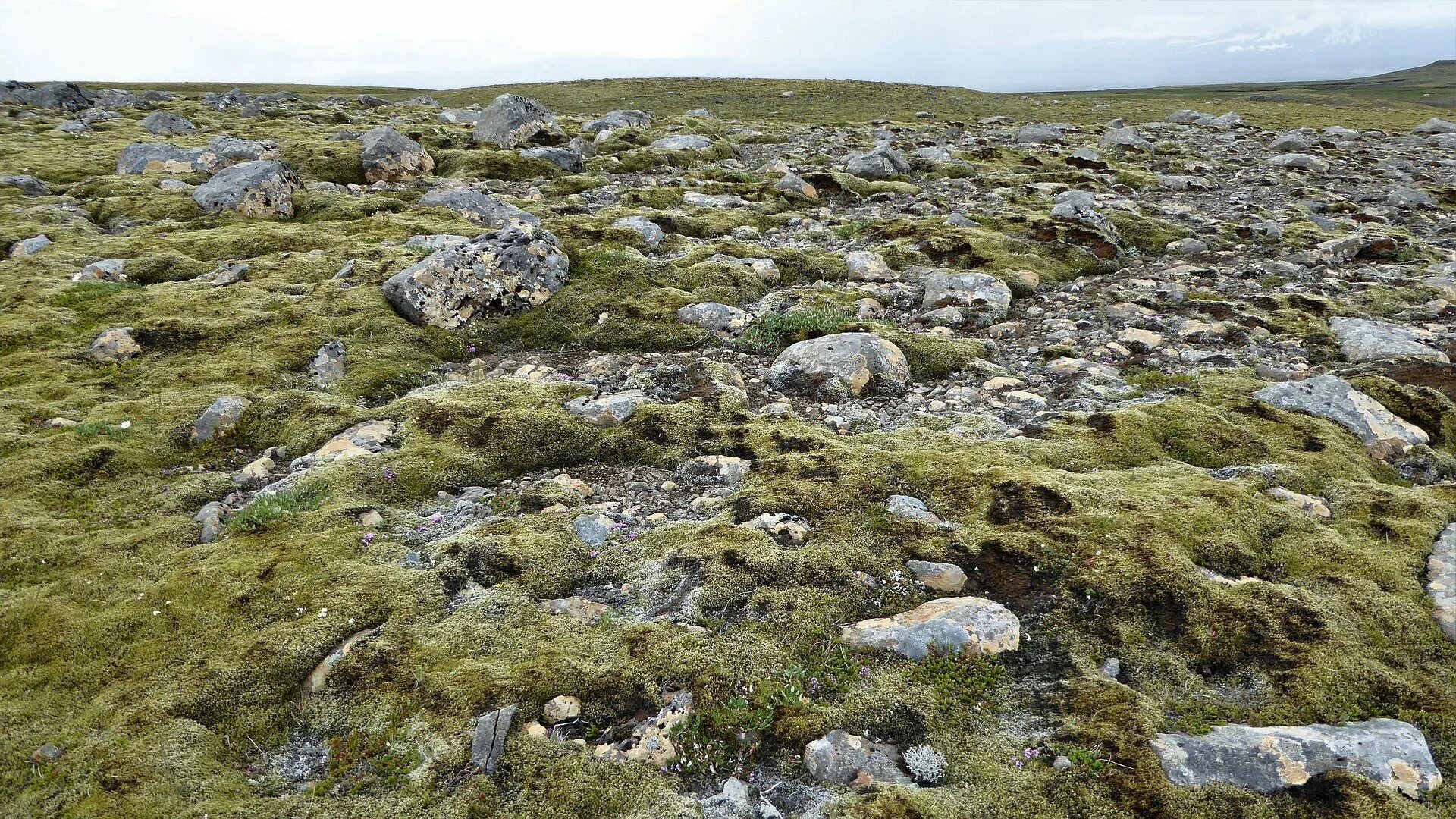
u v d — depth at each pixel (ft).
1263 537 5.49
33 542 5.54
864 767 3.97
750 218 15.26
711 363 8.23
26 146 22.49
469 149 22.11
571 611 4.96
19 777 3.92
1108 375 8.24
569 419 7.14
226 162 19.27
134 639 4.75
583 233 12.94
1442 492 5.93
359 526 5.74
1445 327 9.17
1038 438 6.82
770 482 6.15
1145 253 13.44
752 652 4.58
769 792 3.90
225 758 4.11
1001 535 5.44
